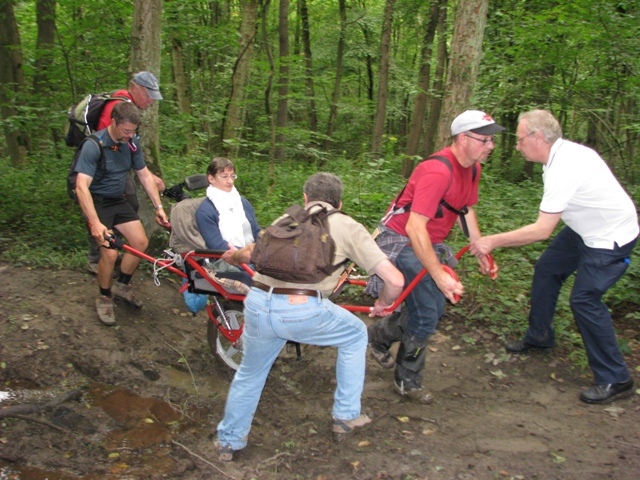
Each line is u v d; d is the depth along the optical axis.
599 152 9.71
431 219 3.48
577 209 3.74
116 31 8.73
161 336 4.66
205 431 3.47
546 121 3.68
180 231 4.02
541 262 4.28
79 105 4.70
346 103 20.16
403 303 3.97
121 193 4.63
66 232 6.32
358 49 21.48
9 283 5.05
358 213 6.94
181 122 9.05
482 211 7.16
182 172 8.11
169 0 10.05
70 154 8.96
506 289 5.39
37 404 3.55
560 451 3.31
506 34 9.56
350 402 3.31
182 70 12.66
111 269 4.53
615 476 3.07
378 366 4.37
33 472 2.98
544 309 4.31
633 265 5.33
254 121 14.77
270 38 20.19
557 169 3.65
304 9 19.16
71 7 8.79
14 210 6.98
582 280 3.81
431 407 3.81
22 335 4.23
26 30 12.14
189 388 4.00
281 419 3.66
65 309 4.67
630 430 3.52
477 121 3.27
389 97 22.53
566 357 4.46
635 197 7.59
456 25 6.40
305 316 2.87
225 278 3.83
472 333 4.86
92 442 3.29
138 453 3.21
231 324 4.07
